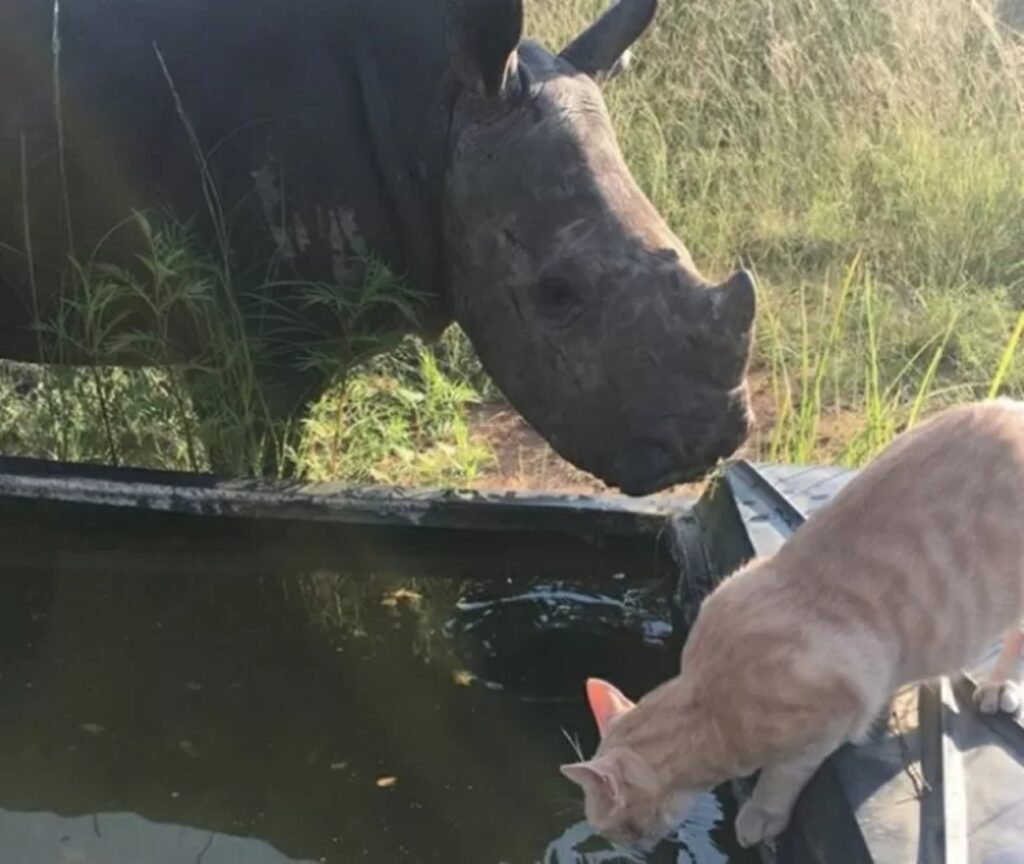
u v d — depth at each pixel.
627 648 1.52
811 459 1.99
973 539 1.07
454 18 1.46
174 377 1.75
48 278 1.68
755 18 3.37
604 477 1.46
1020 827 1.00
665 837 1.22
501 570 1.61
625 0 1.65
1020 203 2.87
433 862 1.24
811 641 1.05
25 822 1.26
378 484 1.68
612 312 1.42
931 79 3.21
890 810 1.02
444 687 1.47
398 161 1.59
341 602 1.58
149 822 1.27
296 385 1.75
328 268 1.64
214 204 1.63
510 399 1.55
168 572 1.58
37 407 1.87
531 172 1.48
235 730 1.40
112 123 1.61
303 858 1.24
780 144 3.08
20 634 1.51
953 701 1.13
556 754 1.37
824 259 2.75
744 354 1.38
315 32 1.60
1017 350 2.41
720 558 1.46
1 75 1.61
